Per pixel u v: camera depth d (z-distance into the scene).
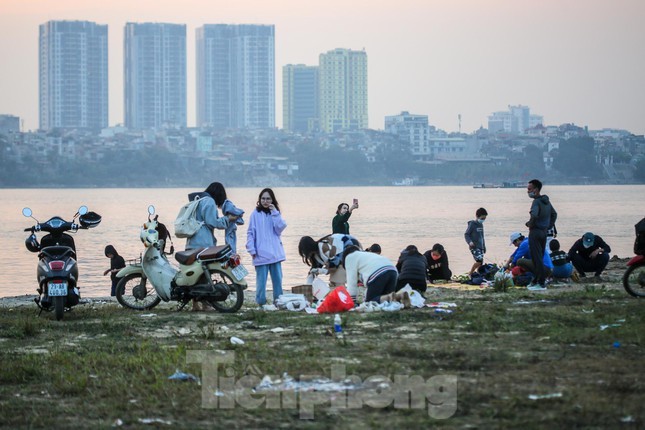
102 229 87.75
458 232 78.94
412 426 9.09
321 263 18.66
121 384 11.05
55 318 16.86
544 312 15.43
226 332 14.67
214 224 18.20
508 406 9.52
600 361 11.34
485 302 17.64
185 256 17.42
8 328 15.46
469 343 12.77
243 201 176.38
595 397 9.71
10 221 109.00
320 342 13.36
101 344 13.88
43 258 16.97
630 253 51.50
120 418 9.69
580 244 23.98
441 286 23.00
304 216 112.62
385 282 16.88
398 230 82.56
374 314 15.68
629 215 106.44
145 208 145.88
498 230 78.00
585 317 14.77
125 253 57.44
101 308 18.48
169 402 10.23
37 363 12.34
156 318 16.52
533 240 20.95
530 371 10.97
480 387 10.30
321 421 9.38
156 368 11.73
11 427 9.45
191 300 18.67
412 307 16.67
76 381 11.16
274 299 18.39
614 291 19.09
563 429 8.80
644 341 12.52
